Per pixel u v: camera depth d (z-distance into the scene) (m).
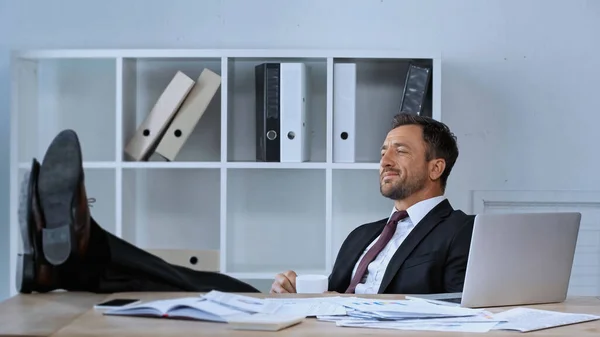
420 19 3.40
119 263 1.98
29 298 1.79
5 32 3.42
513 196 3.40
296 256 3.43
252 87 3.38
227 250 3.41
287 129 3.10
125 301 1.70
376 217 3.42
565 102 3.40
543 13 3.39
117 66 3.14
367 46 3.40
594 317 1.59
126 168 3.23
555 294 1.83
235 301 1.64
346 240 2.74
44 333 1.40
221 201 3.13
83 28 3.42
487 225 1.72
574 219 1.82
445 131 2.65
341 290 2.65
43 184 1.89
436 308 1.62
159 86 3.38
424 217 2.49
